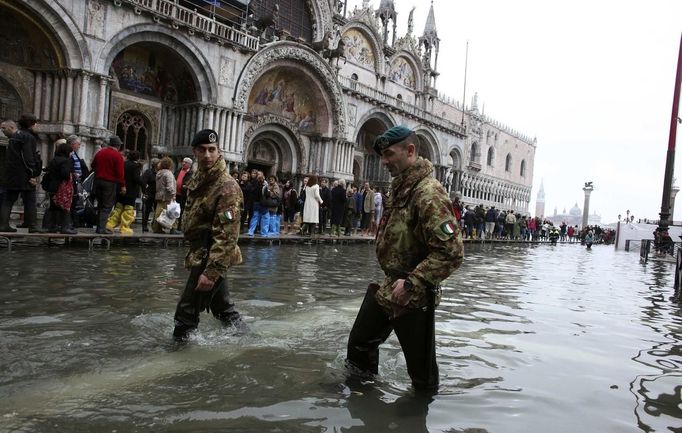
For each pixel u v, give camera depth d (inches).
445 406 146.6
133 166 537.0
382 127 1657.2
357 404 143.7
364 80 1646.2
